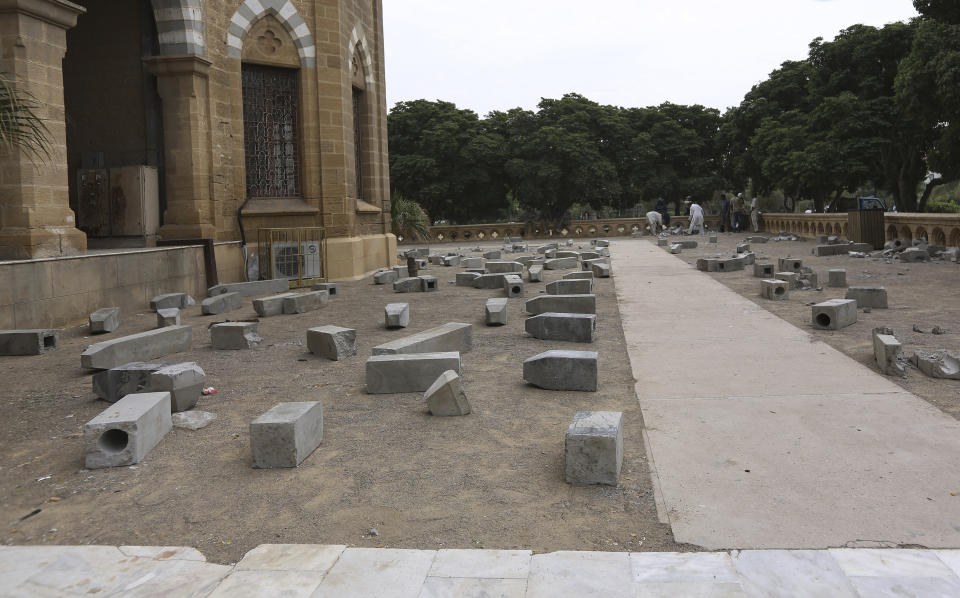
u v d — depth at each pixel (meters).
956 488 3.80
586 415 4.43
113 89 15.09
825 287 12.45
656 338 8.38
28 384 7.05
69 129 15.25
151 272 12.55
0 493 4.29
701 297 11.74
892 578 2.91
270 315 11.41
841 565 3.03
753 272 15.38
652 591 2.87
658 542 3.35
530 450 4.70
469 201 45.28
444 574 3.08
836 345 7.57
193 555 3.39
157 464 4.67
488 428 5.19
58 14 10.69
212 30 15.05
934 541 3.23
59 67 10.89
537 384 6.28
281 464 4.53
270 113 16.39
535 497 3.95
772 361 6.94
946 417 4.99
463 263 19.92
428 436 5.06
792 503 3.70
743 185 47.94
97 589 3.10
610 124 45.25
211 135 15.02
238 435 5.23
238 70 15.73
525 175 42.41
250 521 3.77
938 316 9.12
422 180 42.53
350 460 4.64
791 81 41.09
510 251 26.67
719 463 4.31
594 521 3.61
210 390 6.46
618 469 4.13
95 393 6.36
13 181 10.25
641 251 24.11
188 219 14.66
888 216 21.30
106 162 15.20
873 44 33.03
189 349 8.68
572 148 42.00
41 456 4.93
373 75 19.47
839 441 4.59
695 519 3.57
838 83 35.56
